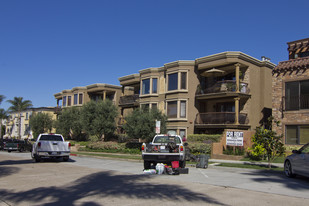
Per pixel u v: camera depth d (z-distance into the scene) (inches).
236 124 968.9
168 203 261.6
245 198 287.4
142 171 529.3
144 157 532.7
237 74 990.4
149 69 1262.3
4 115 2573.8
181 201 269.9
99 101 1293.1
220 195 300.4
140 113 986.1
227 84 1015.6
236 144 751.7
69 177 424.5
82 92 1738.4
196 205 254.8
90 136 1314.0
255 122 1036.5
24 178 406.9
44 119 1861.5
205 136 985.5
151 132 934.4
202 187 348.5
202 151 852.6
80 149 1231.5
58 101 2026.3
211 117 1066.1
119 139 1325.0
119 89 1653.5
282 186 371.9
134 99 1386.6
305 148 439.5
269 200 280.5
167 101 1158.3
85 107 1277.1
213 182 394.3
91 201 268.5
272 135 582.2
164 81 1222.9
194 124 1098.1
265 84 1074.7
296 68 791.1
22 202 263.4
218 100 1100.5
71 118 1544.0
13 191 312.5
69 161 735.1
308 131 757.9
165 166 496.4
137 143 1049.5
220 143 829.2
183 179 423.5
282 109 807.7
